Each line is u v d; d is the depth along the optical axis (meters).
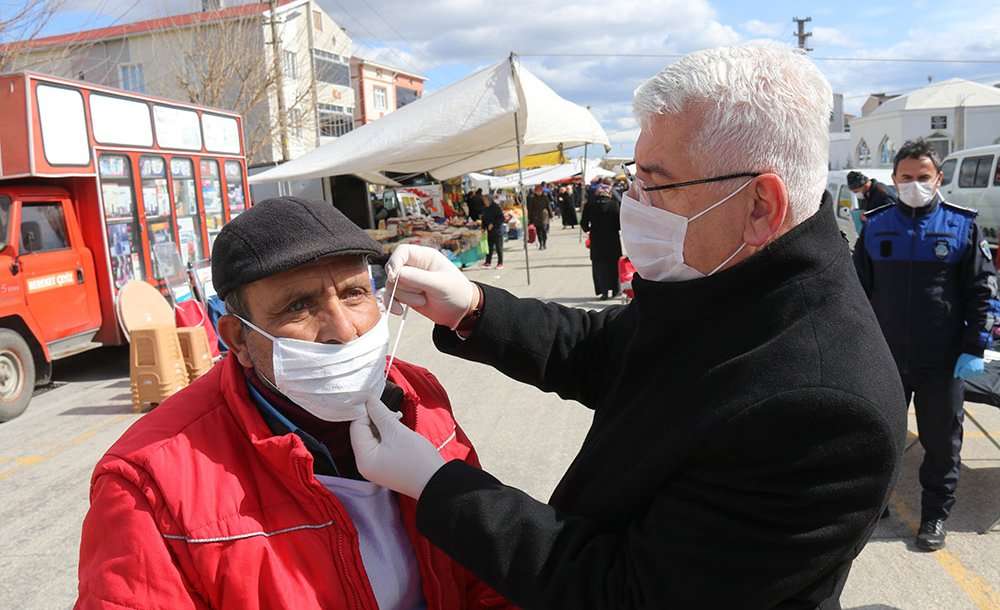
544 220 20.09
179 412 1.34
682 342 1.30
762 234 1.24
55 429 6.00
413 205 24.23
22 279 6.74
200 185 9.70
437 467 1.32
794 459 1.08
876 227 3.54
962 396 3.41
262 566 1.21
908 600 3.04
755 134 1.20
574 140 12.62
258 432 1.28
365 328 1.37
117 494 1.21
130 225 8.13
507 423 5.36
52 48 17.36
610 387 1.64
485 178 37.16
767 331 1.19
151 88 24.70
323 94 37.44
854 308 1.22
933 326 3.34
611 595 1.16
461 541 1.24
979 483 4.10
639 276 1.46
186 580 1.19
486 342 1.70
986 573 3.21
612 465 1.30
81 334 7.44
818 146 1.23
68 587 3.46
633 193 1.43
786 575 1.08
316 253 1.26
